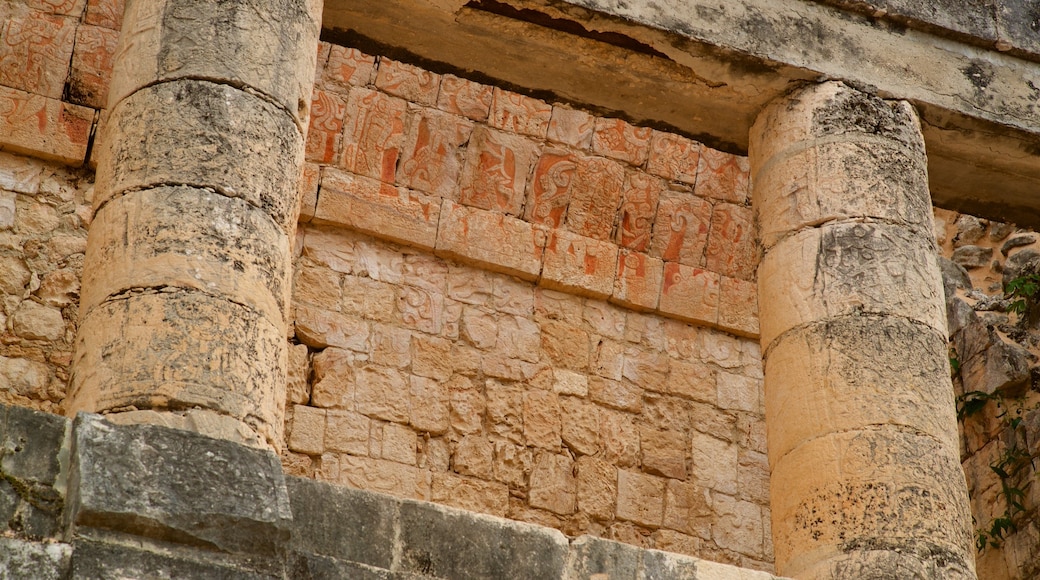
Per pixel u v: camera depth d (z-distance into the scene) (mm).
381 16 18797
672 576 14062
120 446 12477
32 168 20625
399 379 21594
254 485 12719
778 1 19484
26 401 19234
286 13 16312
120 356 13758
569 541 14008
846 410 16922
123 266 14281
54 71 21016
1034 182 20438
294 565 12773
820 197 18359
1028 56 20203
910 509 16250
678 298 23703
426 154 22984
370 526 13273
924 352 17359
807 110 19000
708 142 20125
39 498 12109
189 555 12188
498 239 22938
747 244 24344
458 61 19391
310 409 20938
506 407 22016
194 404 13539
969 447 24375
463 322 22359
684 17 18891
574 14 18516
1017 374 23672
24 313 19688
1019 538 23094
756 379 23812
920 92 19484
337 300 21766
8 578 11602
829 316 17547
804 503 16625
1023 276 24734
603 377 22828
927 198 18734
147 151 14898
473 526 13641
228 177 14844
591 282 23234
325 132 22516
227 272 14352
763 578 14359
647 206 23922
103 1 21578
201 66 15461
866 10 19703
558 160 23625
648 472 22469
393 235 22375
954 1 20188
